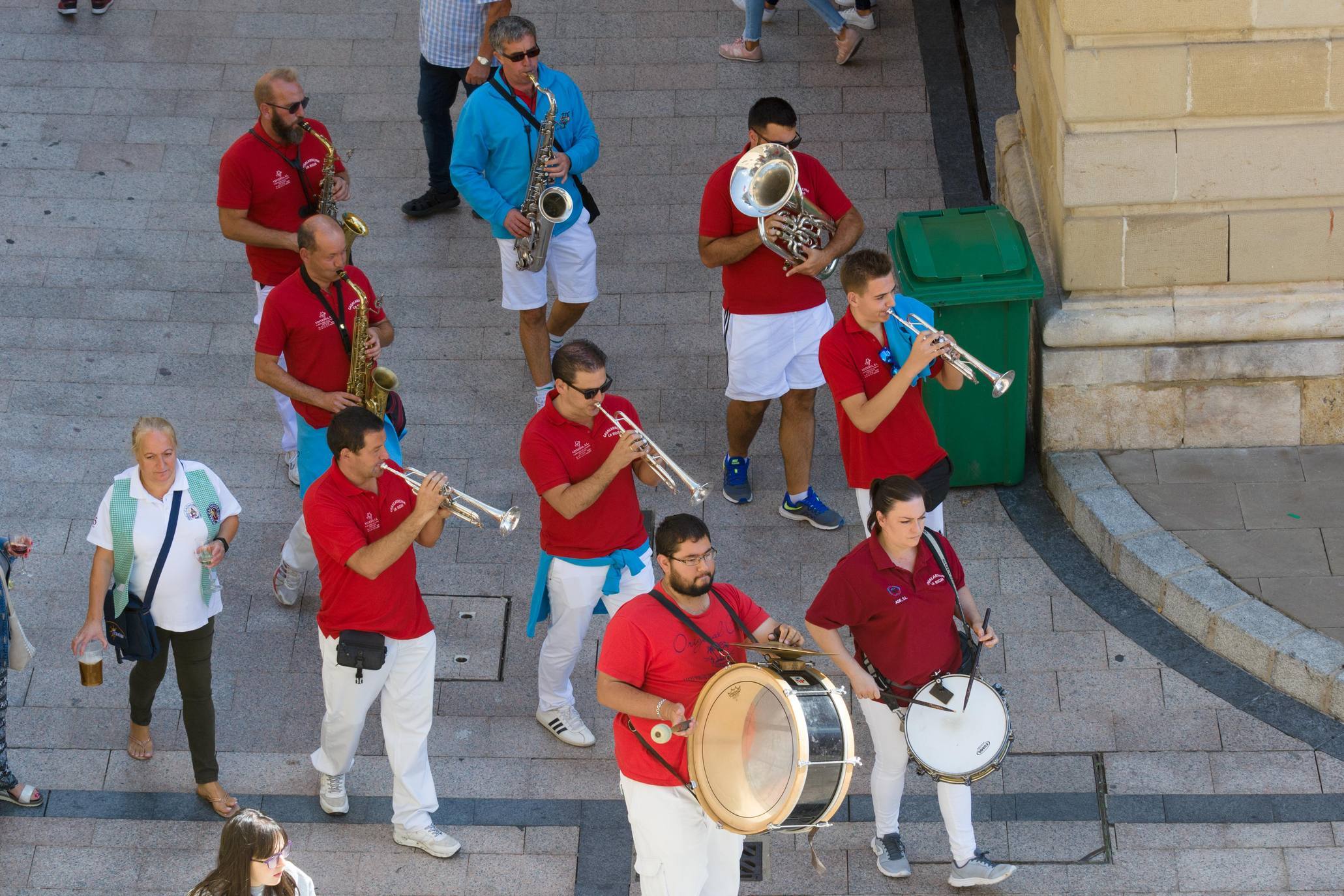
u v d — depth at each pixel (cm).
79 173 2556
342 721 1603
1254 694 1733
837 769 1234
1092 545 1920
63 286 2377
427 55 2367
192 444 2156
